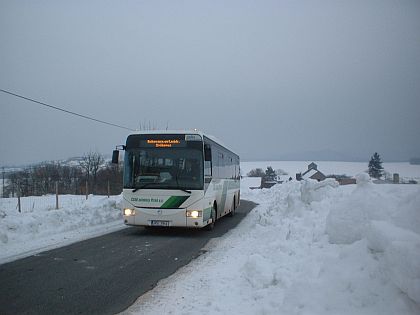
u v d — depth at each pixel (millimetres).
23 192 34188
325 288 4941
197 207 12641
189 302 6039
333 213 6961
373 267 4855
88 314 5582
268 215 13977
